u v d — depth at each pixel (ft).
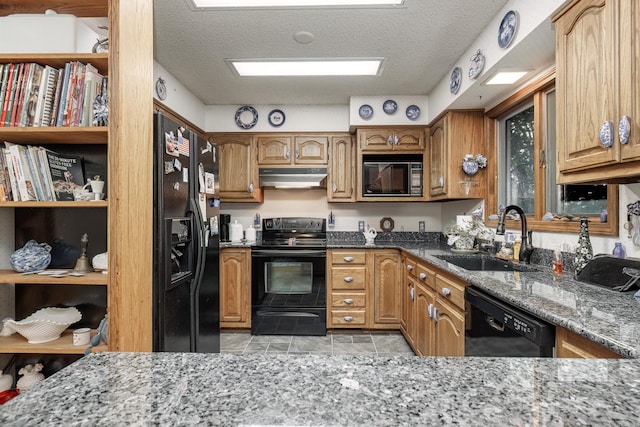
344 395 1.52
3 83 4.54
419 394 1.52
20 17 4.63
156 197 5.46
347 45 7.87
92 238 5.37
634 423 1.29
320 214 12.77
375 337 10.46
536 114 7.32
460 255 8.30
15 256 4.77
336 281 10.77
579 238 5.32
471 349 5.39
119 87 4.30
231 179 11.96
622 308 3.59
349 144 11.99
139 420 1.33
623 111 3.60
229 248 10.89
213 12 6.56
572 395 1.51
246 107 12.05
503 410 1.39
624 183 4.59
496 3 6.24
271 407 1.42
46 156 4.87
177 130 6.07
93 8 5.02
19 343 4.66
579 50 4.30
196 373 1.75
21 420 1.33
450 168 9.46
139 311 4.86
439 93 10.00
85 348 4.53
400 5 6.35
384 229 12.58
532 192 7.90
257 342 10.07
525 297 4.06
